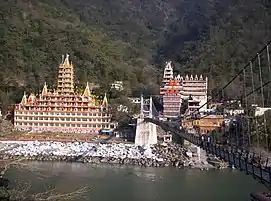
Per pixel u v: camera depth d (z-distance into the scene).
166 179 88.25
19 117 144.12
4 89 166.25
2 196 40.06
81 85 176.38
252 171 42.91
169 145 121.19
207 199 72.69
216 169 99.94
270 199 67.00
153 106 162.62
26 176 79.69
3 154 102.69
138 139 122.00
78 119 143.00
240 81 163.50
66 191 71.50
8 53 185.62
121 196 73.00
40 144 118.44
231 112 126.12
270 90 138.00
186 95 166.75
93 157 108.50
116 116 143.38
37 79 178.75
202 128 114.88
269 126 100.06
